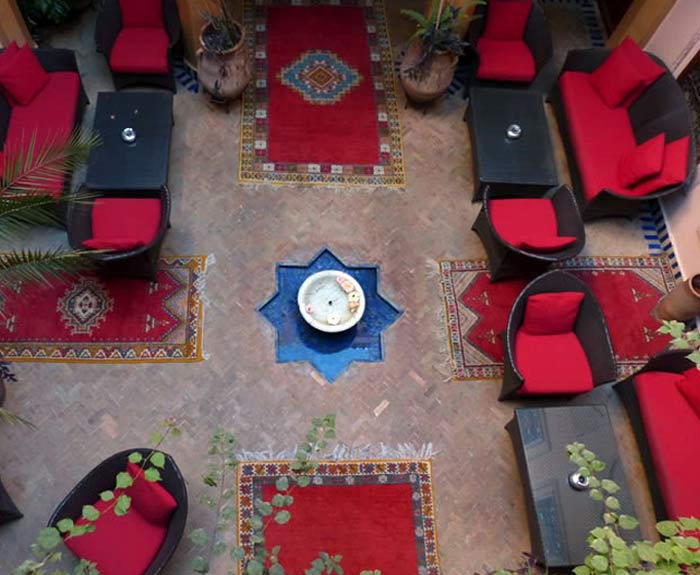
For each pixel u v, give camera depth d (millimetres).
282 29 7707
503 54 7133
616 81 6797
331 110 7211
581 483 4965
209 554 5082
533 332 5699
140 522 4711
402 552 5230
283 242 6426
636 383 5590
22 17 6855
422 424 5715
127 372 5680
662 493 5172
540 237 6125
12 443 5312
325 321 5898
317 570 3342
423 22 6445
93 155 6070
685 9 6508
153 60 6727
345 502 5363
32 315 5801
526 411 5301
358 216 6641
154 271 5961
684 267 6496
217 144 6883
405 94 7320
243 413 5617
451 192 6863
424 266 6441
